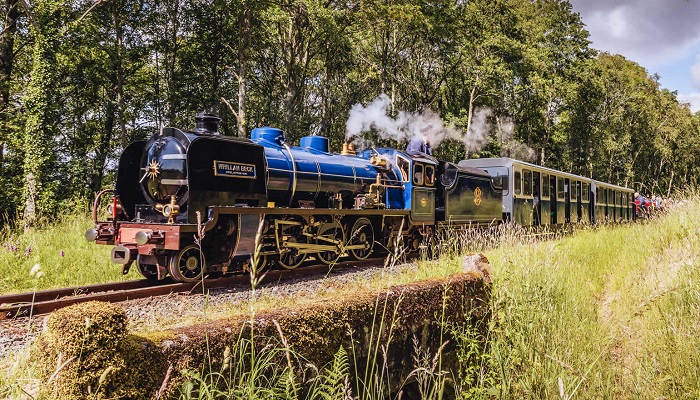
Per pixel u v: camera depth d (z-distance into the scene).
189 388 1.91
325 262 9.19
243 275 7.67
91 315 1.89
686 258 6.43
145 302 5.88
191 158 7.07
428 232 11.63
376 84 30.30
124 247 6.97
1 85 16.27
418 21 22.72
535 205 15.81
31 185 16.20
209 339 2.26
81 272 7.98
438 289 3.85
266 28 23.17
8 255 8.20
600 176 46.16
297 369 2.64
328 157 10.20
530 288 4.98
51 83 16.94
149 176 7.66
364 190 10.51
